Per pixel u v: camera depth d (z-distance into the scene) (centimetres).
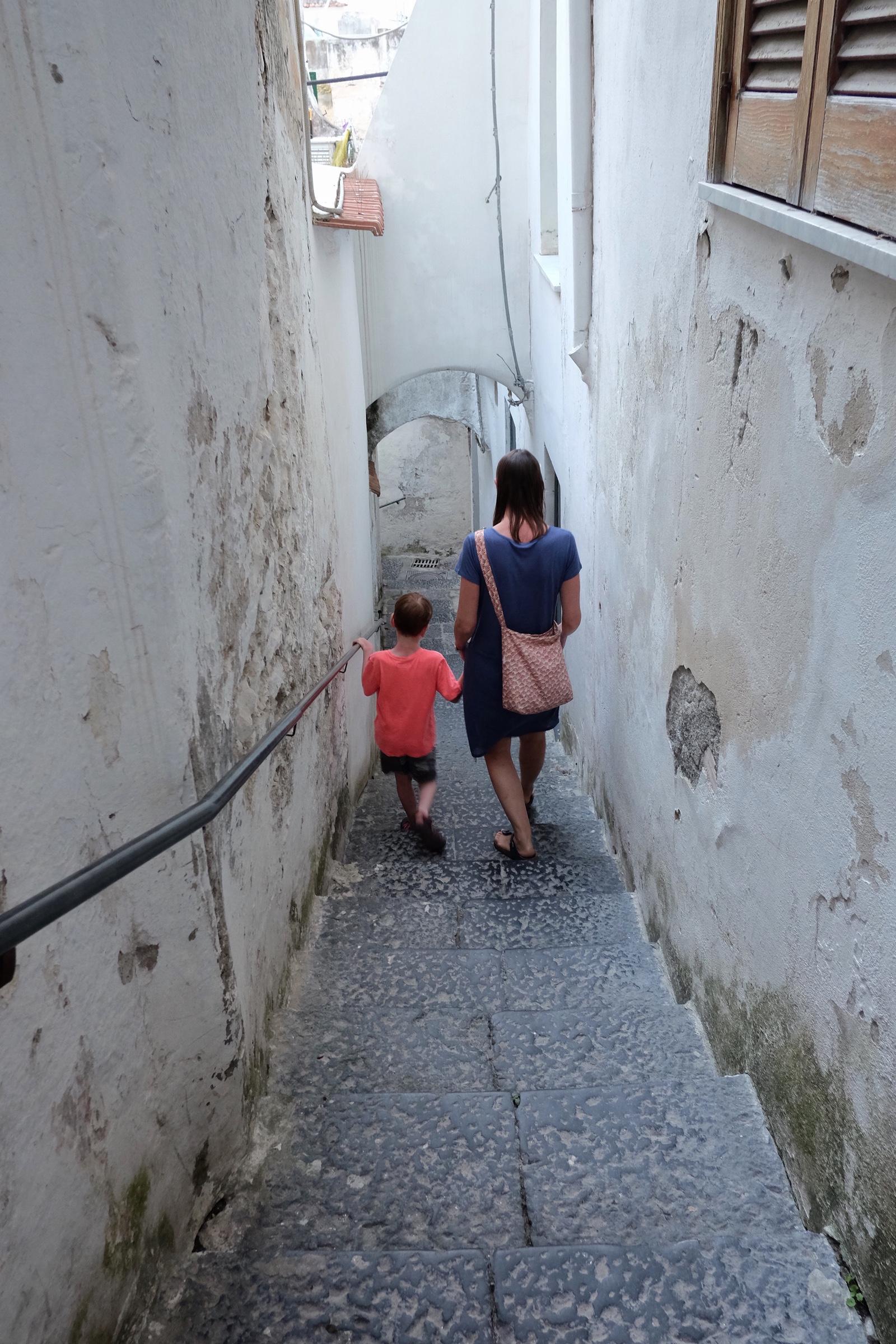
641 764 349
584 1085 238
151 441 154
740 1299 158
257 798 238
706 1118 207
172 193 171
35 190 124
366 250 761
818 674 174
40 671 127
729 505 229
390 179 745
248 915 220
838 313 163
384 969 301
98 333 140
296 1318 160
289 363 300
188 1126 180
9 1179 119
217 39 207
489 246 763
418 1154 203
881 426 147
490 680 386
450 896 375
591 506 471
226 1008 190
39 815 126
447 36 709
